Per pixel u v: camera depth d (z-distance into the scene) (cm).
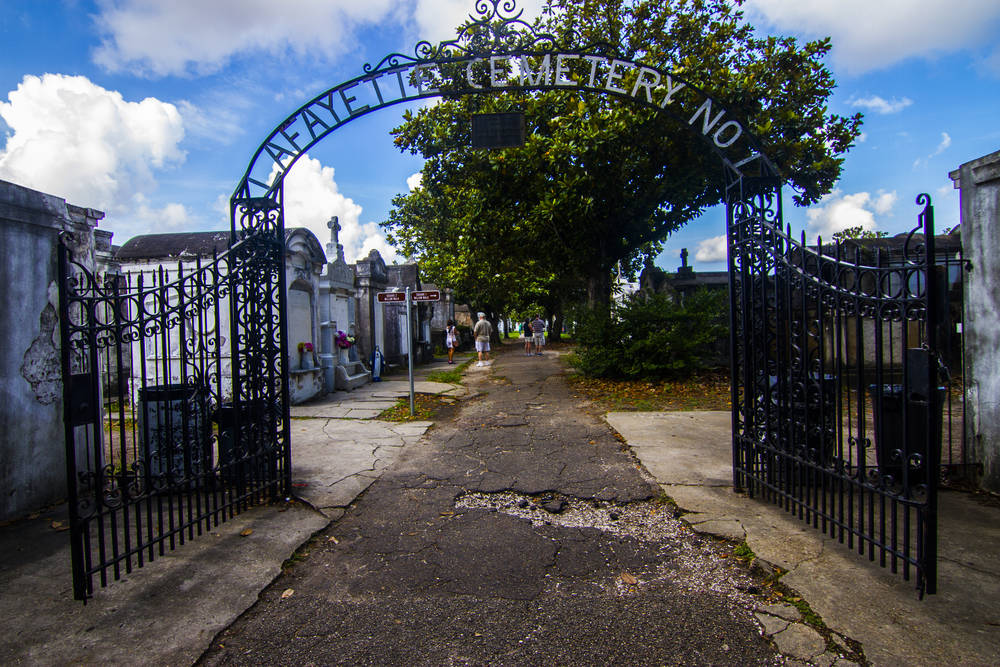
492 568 342
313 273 1110
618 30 1197
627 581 321
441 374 1548
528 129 1269
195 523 387
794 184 1237
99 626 277
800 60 1159
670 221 1486
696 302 1164
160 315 370
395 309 1914
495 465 570
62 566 347
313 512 443
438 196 1617
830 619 269
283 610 295
